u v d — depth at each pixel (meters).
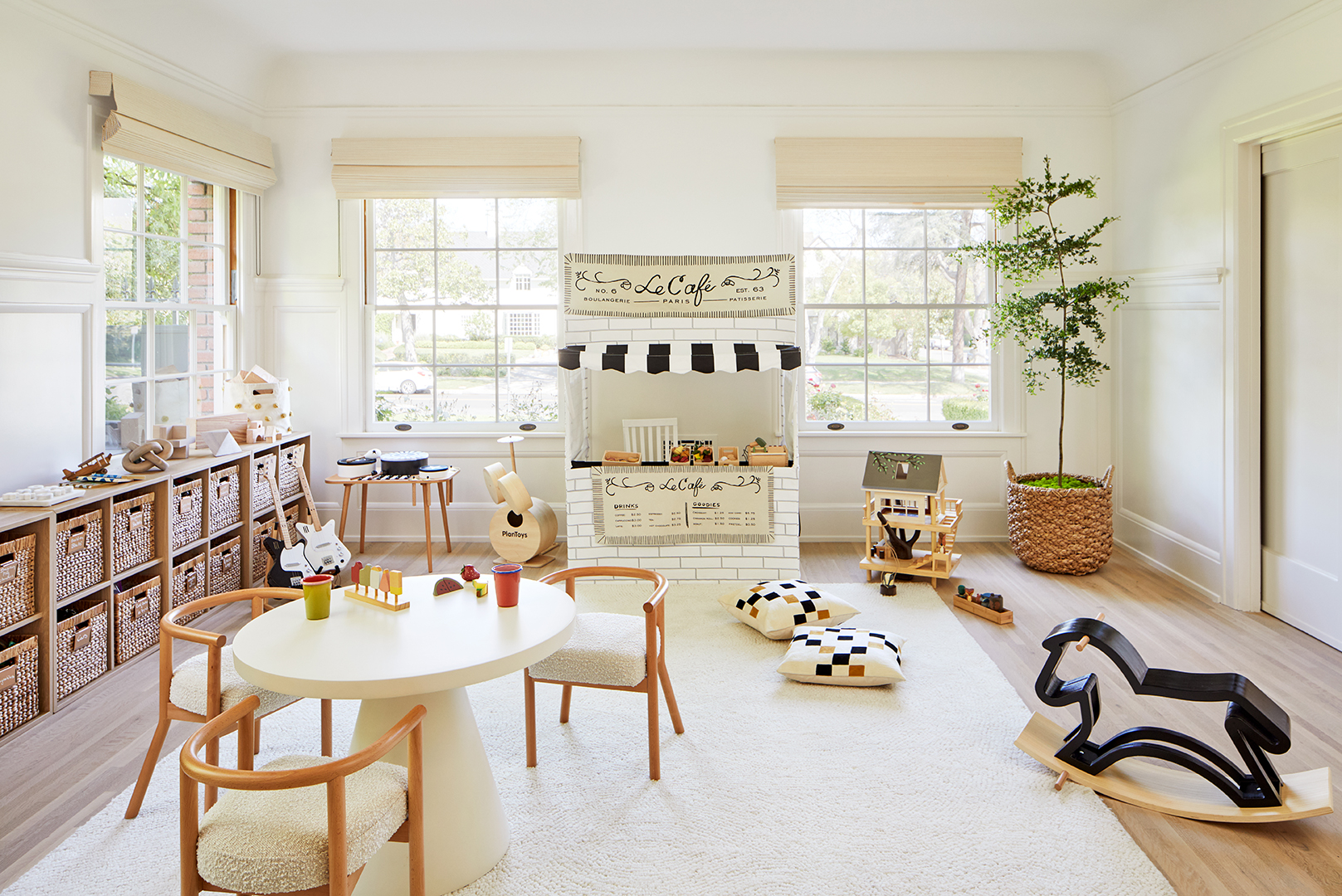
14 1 3.60
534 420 5.92
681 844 2.37
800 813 2.52
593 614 3.03
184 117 4.62
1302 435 4.04
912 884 2.19
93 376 4.09
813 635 3.58
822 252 5.82
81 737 3.04
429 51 5.38
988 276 5.81
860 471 5.85
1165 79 4.91
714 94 5.55
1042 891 2.16
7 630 3.05
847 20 4.88
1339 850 2.33
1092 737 2.97
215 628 4.16
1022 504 5.09
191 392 5.07
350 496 5.87
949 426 5.86
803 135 5.58
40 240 3.78
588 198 5.63
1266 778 2.44
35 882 2.21
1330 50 3.66
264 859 1.67
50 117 3.83
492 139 5.52
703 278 5.05
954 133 5.58
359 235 5.73
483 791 2.28
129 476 3.86
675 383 5.66
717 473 4.81
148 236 4.65
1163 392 5.03
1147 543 5.25
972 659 3.69
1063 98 5.54
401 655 2.12
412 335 5.89
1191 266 4.67
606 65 5.50
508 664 2.11
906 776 2.73
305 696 1.97
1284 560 4.17
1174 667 3.61
